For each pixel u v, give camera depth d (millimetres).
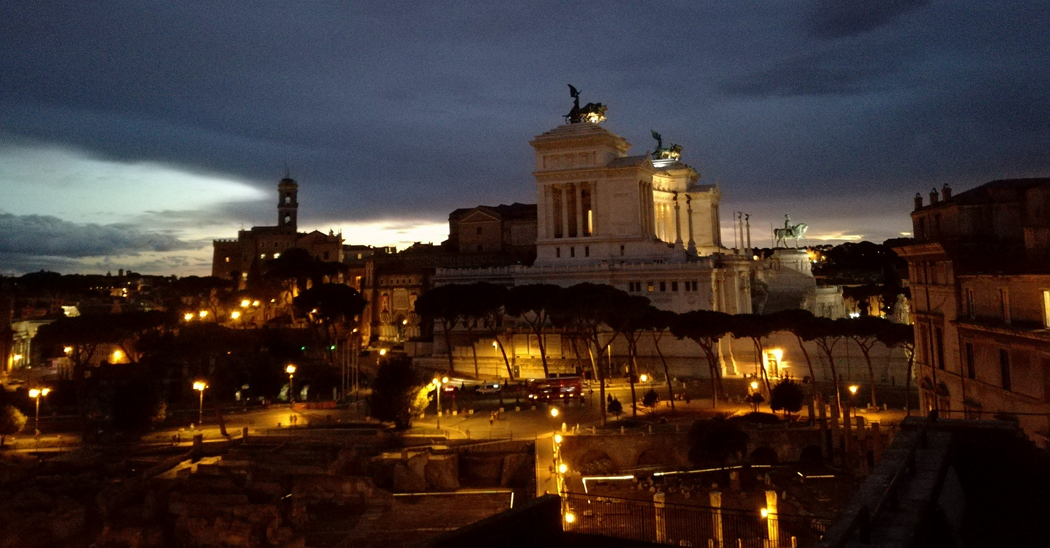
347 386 127688
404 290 179875
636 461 78562
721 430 74250
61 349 146375
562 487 63938
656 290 137875
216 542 61125
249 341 138625
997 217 61281
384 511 68562
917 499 17953
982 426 23906
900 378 110312
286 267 181250
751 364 122562
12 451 86812
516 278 149500
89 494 71938
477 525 18094
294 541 58500
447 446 80188
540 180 162750
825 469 77500
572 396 103625
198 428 95062
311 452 78688
